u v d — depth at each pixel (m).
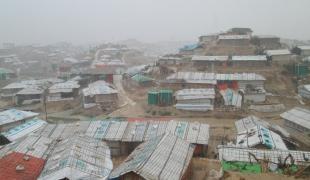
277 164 39.84
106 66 133.12
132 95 93.25
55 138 51.84
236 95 77.56
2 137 54.81
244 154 42.09
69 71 135.50
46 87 104.38
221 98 78.56
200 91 77.94
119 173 35.38
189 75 89.50
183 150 42.44
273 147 45.59
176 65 109.06
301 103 77.56
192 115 73.81
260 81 84.00
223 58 100.62
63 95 93.06
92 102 84.44
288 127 61.69
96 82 101.94
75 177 36.19
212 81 84.94
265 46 116.81
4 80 129.38
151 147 41.38
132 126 55.31
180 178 35.75
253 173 38.53
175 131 52.50
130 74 109.69
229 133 62.41
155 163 36.78
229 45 115.69
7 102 100.19
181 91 79.06
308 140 55.19
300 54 111.31
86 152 42.50
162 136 44.84
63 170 36.69
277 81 88.81
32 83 111.00
